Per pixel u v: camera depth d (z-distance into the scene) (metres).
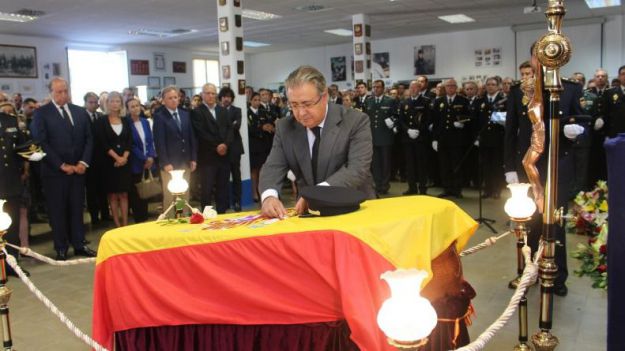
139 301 1.87
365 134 2.09
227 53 6.87
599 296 3.29
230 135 5.99
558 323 2.90
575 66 13.57
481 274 3.80
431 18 12.22
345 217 1.76
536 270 1.75
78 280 4.08
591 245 3.91
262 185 2.13
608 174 1.41
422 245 1.70
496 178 6.85
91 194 6.16
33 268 4.44
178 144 5.49
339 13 10.87
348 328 1.65
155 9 9.68
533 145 1.89
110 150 5.27
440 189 7.91
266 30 13.12
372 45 16.55
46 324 3.21
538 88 1.83
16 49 12.22
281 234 1.66
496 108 6.65
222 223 1.94
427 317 1.10
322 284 1.63
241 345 1.78
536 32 13.91
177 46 15.72
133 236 1.89
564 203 3.02
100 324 1.93
